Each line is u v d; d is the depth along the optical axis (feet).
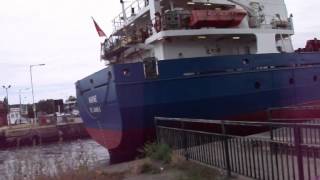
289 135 26.23
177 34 55.21
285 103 60.95
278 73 60.13
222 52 61.46
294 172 23.94
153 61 51.65
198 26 56.65
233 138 29.45
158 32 56.29
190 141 37.06
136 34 62.54
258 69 57.98
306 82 64.08
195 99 53.47
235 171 29.66
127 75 50.88
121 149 55.36
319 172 23.79
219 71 54.80
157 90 51.80
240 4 62.80
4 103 244.42
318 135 24.93
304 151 22.85
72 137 168.14
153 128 52.65
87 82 63.41
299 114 61.16
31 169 35.50
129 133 52.54
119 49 66.03
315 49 75.20
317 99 65.77
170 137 42.34
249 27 62.34
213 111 55.01
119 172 38.06
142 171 36.35
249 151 28.04
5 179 34.99
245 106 56.95
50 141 163.53
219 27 58.39
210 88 54.08
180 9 57.88
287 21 67.05
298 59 62.95
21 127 183.62
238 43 62.49
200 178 29.86
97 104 59.82
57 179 32.96
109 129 57.47
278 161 25.70
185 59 53.01
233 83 55.72
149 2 61.05
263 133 46.21
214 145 32.53
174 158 37.63
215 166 32.45
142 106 51.34
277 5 67.21
